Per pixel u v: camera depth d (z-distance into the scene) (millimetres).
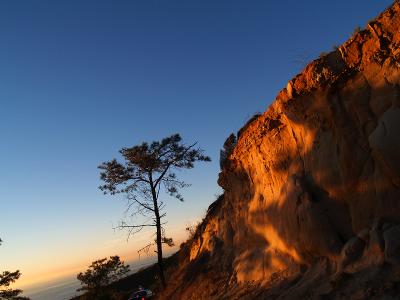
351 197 9414
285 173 12445
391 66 8547
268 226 13227
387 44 8758
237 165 16406
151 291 29797
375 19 9109
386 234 8008
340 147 9656
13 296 35188
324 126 10328
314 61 10133
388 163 8211
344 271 8555
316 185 10609
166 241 26125
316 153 10555
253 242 14758
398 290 7051
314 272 10062
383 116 8406
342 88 9594
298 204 10781
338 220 9867
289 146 12195
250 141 14391
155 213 26344
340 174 9688
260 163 14055
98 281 47812
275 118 12477
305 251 10688
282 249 12195
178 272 24484
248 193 15992
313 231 10156
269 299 10789
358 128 9266
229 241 18641
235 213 17484
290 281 10836
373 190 8852
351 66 9367
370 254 8258
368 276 7840
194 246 23781
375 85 8867
